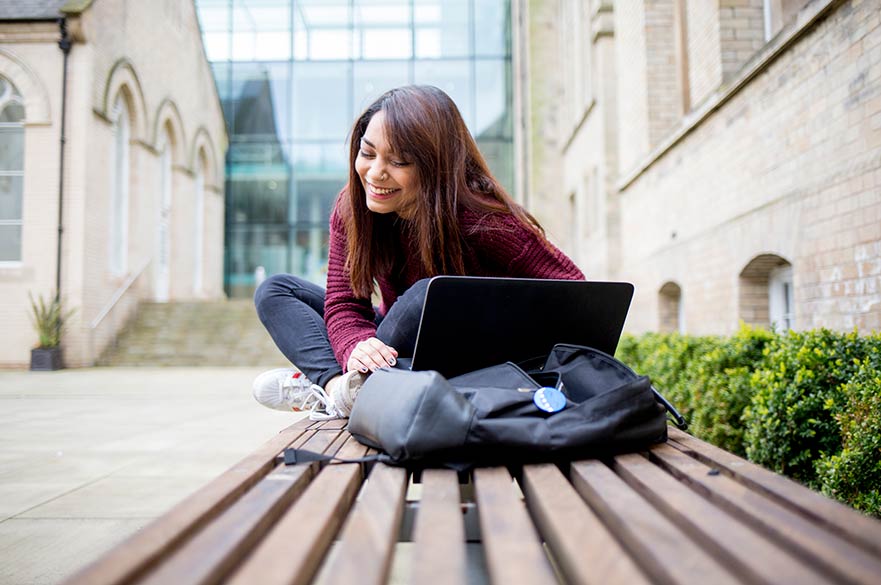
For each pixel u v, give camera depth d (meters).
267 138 21.39
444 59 21.05
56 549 2.00
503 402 1.23
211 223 19.67
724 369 3.65
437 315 1.46
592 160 12.95
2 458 3.60
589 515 0.84
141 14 14.25
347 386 1.75
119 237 14.07
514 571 0.65
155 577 0.62
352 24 21.31
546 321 1.58
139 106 14.16
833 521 0.78
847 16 4.05
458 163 1.73
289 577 0.61
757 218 5.48
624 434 1.26
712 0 6.58
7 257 12.16
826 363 2.77
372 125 1.69
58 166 11.91
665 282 8.13
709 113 6.54
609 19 11.69
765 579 0.59
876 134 3.78
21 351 11.87
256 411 5.89
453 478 1.12
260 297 2.12
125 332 13.84
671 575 0.62
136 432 4.59
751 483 1.01
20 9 11.99
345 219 1.97
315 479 1.08
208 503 0.87
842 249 4.16
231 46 21.41
